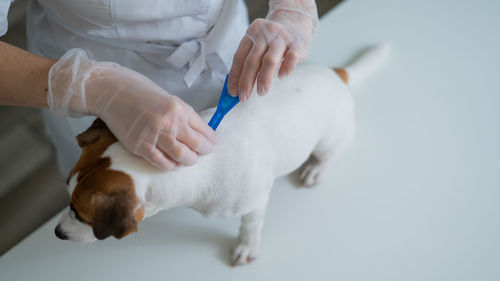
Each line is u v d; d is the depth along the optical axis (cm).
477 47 135
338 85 101
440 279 96
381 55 130
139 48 95
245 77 78
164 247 103
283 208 108
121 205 69
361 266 99
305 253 101
